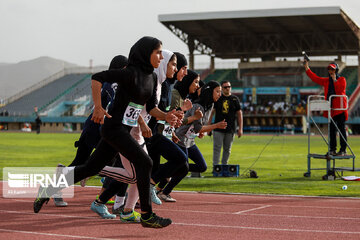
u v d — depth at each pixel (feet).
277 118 345.92
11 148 140.05
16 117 385.91
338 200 48.70
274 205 44.78
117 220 35.83
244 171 81.30
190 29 377.30
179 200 48.14
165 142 43.24
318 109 70.13
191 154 52.06
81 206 42.91
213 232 31.48
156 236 30.04
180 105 44.50
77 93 414.41
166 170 43.80
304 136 277.03
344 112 68.80
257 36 389.60
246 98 359.25
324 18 332.39
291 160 107.34
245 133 342.64
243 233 31.19
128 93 30.12
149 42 30.53
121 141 30.19
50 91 425.69
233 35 392.06
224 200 48.26
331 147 69.10
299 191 55.93
